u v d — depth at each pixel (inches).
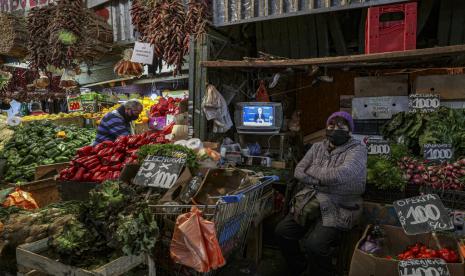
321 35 182.9
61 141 198.4
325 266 117.0
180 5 167.5
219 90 170.7
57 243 77.5
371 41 135.6
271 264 141.7
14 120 233.9
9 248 93.8
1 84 287.0
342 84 197.9
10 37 211.6
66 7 190.5
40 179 162.4
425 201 88.1
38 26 206.7
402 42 132.6
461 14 152.3
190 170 107.7
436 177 115.0
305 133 208.2
